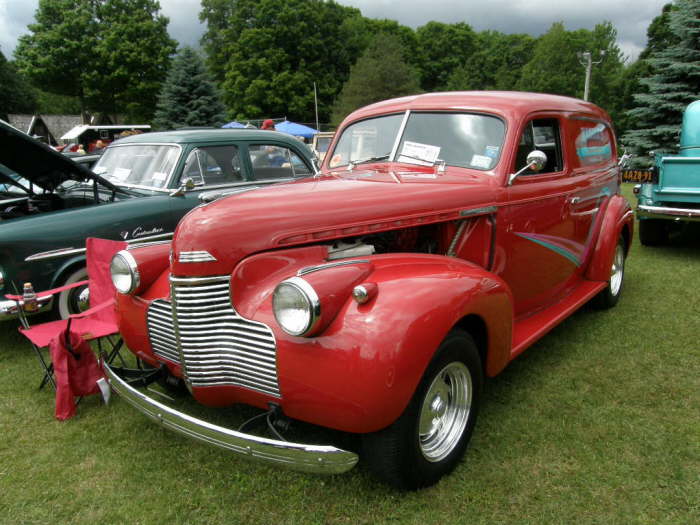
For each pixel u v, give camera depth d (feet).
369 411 6.89
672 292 18.08
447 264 8.66
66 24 136.05
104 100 142.92
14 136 13.61
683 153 26.58
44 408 11.35
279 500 8.23
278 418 7.62
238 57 182.70
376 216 8.96
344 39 208.74
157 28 140.77
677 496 8.11
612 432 9.79
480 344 9.22
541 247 12.28
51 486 8.75
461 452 8.74
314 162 21.24
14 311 13.71
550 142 12.60
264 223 8.03
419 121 12.20
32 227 14.11
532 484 8.43
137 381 9.16
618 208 15.38
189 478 8.85
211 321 7.82
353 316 7.07
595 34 175.11
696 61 47.34
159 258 9.56
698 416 10.29
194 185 17.35
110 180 18.74
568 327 15.07
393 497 8.16
